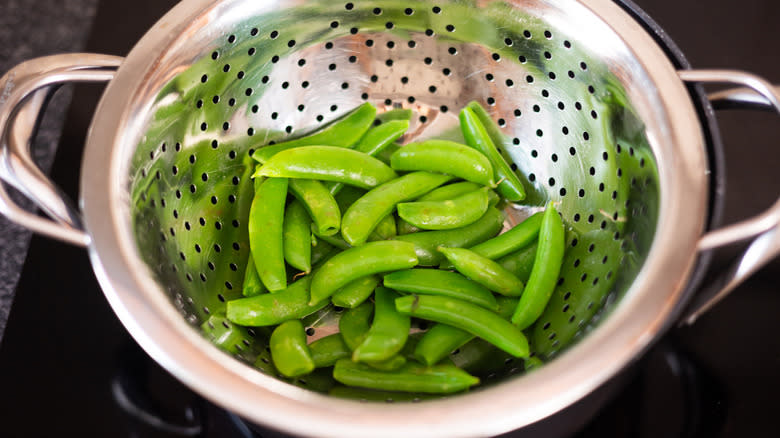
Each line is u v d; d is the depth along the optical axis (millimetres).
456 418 499
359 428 498
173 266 588
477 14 622
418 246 629
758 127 700
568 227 641
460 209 627
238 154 649
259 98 644
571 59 610
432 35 643
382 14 632
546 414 501
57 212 555
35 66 580
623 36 581
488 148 651
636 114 577
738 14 744
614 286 570
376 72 666
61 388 627
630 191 591
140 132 576
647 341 515
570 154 638
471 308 593
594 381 506
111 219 545
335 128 661
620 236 594
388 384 578
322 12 623
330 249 645
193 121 613
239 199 656
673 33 740
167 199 598
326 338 606
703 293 563
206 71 608
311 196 631
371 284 617
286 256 625
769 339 630
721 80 564
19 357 637
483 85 658
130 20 761
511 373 594
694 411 606
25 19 830
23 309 651
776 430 599
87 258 668
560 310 614
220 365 516
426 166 649
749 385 616
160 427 613
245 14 604
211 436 609
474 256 609
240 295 635
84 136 716
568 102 627
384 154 678
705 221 541
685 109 560
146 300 528
